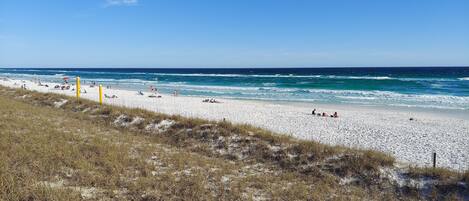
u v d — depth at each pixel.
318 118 24.48
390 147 15.79
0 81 65.44
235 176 10.08
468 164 12.99
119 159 10.62
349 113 27.89
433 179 9.51
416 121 24.06
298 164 11.22
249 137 13.64
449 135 18.83
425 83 60.66
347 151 11.59
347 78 76.81
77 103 22.84
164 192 8.41
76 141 12.72
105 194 8.15
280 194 8.73
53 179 8.81
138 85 65.31
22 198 7.51
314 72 131.12
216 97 42.38
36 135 13.06
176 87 59.56
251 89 53.84
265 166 11.31
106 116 18.89
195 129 14.92
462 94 43.50
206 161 11.32
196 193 8.30
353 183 9.84
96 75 118.81
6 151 10.41
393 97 41.12
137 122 17.14
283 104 34.72
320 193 8.94
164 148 13.10
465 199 8.59
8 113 17.84
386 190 9.30
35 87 50.03
